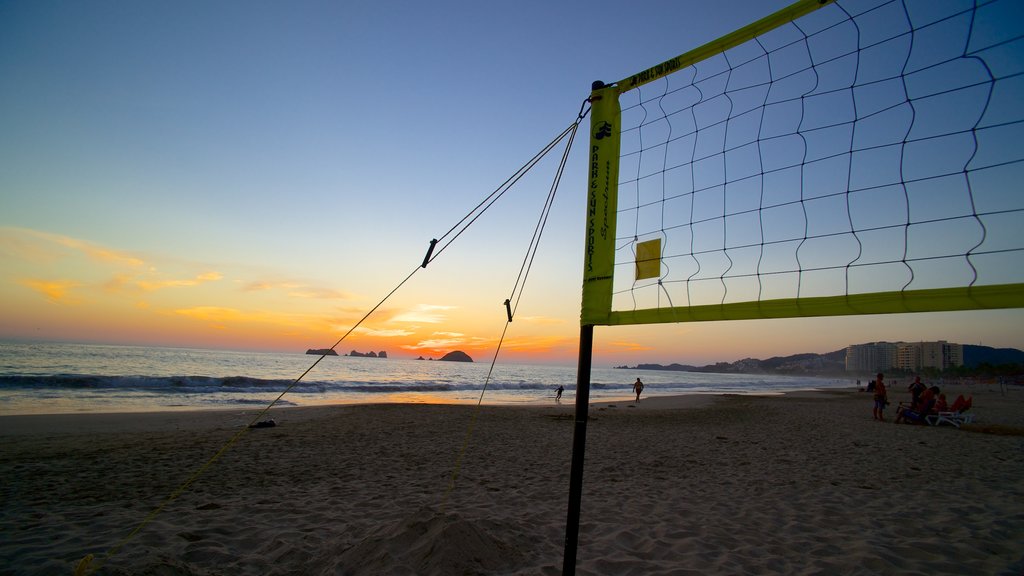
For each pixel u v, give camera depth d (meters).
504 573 2.54
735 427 11.03
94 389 16.53
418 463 6.19
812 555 3.02
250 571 2.61
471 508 4.00
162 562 2.45
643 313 2.02
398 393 23.91
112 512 3.75
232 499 4.23
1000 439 8.85
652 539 3.28
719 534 3.39
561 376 66.19
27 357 30.94
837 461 6.59
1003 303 1.42
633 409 16.62
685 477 5.52
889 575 2.71
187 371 28.78
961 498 4.47
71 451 6.36
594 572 2.69
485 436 8.89
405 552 2.57
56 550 2.81
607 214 2.04
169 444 7.00
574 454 1.95
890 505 4.22
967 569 2.79
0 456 5.98
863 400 25.94
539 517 3.75
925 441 8.58
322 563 2.66
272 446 7.05
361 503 4.12
